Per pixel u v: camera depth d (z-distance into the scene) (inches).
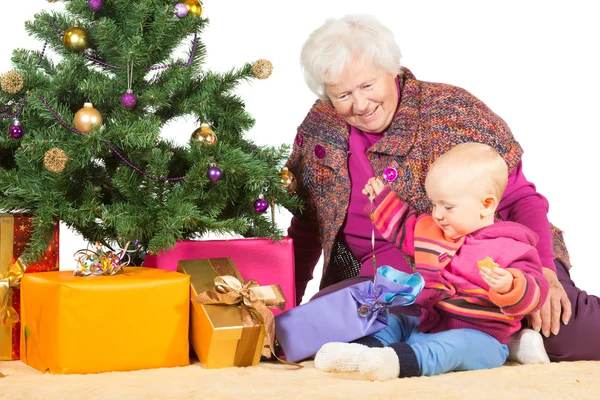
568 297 95.6
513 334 94.0
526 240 93.0
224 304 89.3
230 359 88.2
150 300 86.2
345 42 99.7
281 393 75.5
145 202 99.7
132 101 96.3
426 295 94.3
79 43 95.7
